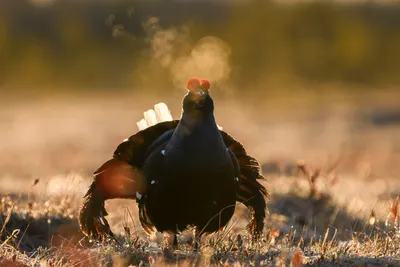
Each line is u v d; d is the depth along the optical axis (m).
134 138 8.27
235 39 89.44
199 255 7.67
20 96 69.69
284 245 8.37
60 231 9.51
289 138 32.91
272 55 89.12
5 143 31.75
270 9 95.31
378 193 14.68
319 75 89.56
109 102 60.03
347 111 47.84
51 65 85.12
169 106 50.06
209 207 7.86
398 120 42.03
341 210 11.59
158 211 7.97
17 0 98.88
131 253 7.81
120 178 8.27
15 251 8.09
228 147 8.55
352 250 8.02
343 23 97.81
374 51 95.69
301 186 12.59
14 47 88.38
